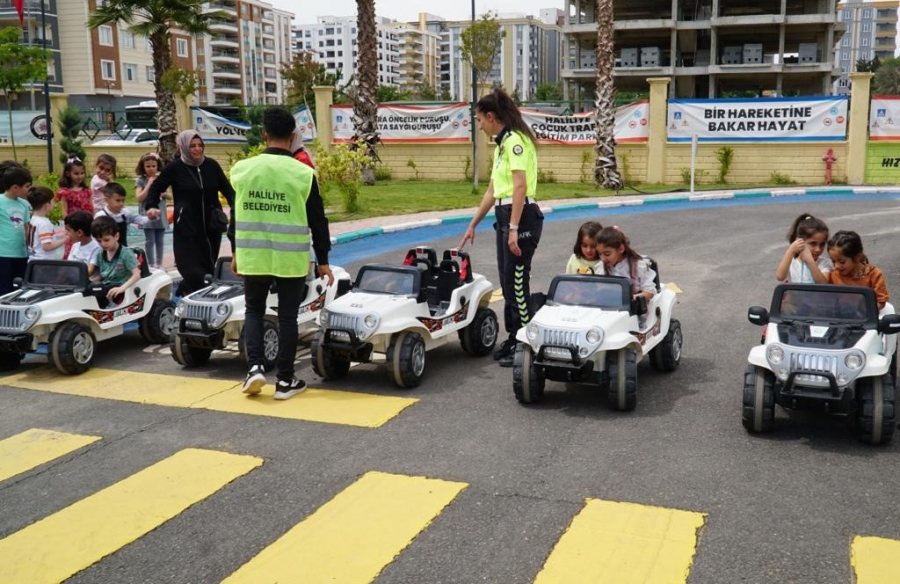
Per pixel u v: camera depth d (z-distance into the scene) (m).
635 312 6.39
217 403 6.46
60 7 62.75
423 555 4.05
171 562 4.07
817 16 56.84
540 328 6.08
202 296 7.38
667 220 17.58
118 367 7.65
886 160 23.70
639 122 25.05
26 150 28.89
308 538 4.25
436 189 23.86
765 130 24.17
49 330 7.36
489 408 6.27
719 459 5.18
